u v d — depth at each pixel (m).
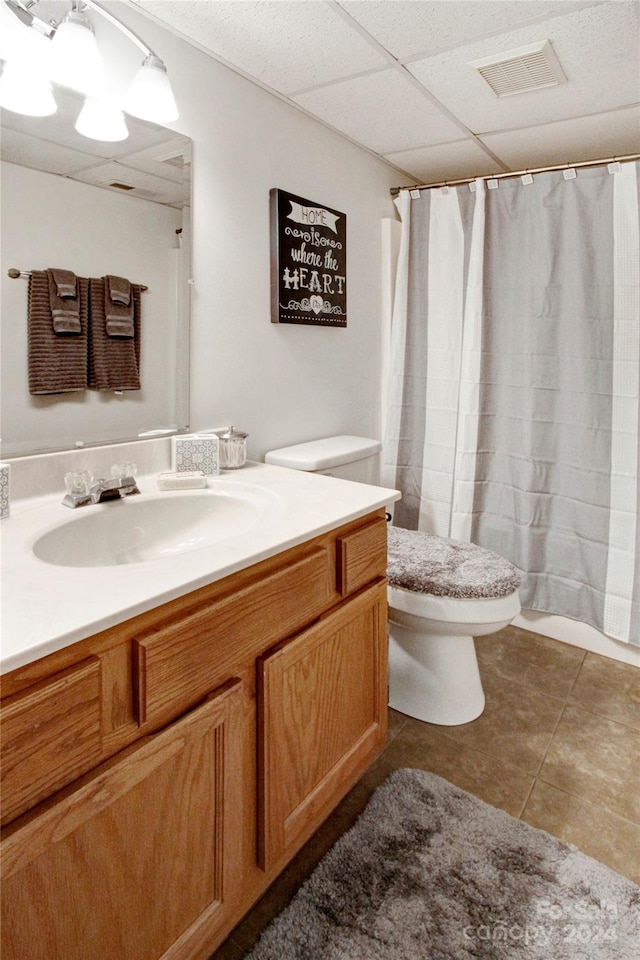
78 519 1.17
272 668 1.07
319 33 1.48
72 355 1.32
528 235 2.21
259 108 1.77
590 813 1.47
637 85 1.76
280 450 1.96
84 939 0.79
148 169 1.45
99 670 0.77
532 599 2.38
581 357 2.16
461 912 1.19
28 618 0.75
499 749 1.71
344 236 2.19
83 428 1.37
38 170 1.21
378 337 2.52
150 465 1.52
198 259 1.61
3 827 0.68
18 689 0.69
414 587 1.68
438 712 1.83
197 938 0.97
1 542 1.02
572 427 2.22
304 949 1.12
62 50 1.10
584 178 2.07
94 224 1.33
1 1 1.06
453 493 2.46
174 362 1.58
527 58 1.61
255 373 1.86
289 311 1.93
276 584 1.08
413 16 1.41
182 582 0.87
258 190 1.79
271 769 1.09
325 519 1.20
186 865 0.94
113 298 1.40
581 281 2.12
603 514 2.18
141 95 1.26
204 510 1.41
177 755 0.89
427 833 1.39
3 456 1.22
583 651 2.30
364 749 1.41
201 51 1.56
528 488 2.31
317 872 1.28
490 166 2.49
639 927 1.16
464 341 2.36
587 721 1.85
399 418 2.55
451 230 2.37
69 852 0.75
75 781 0.76
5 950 0.69
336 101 1.86
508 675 2.13
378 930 1.15
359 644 1.36
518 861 1.31
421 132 2.11
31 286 1.23
